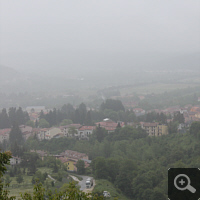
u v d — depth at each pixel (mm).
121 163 119250
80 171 126375
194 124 143750
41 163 129125
